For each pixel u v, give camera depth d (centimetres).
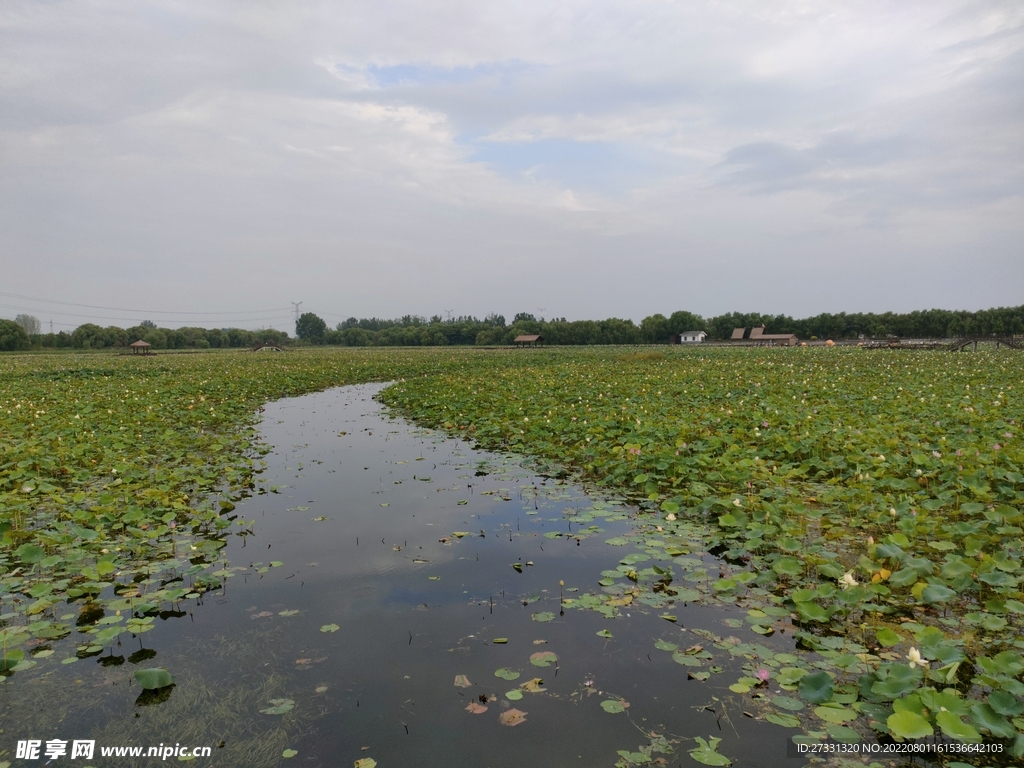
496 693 413
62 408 1734
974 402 1374
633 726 374
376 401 2338
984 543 570
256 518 810
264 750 359
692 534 709
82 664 454
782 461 976
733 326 11675
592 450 1062
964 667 415
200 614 534
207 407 1792
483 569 627
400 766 343
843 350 5028
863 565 537
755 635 477
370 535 740
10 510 753
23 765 344
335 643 481
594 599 543
